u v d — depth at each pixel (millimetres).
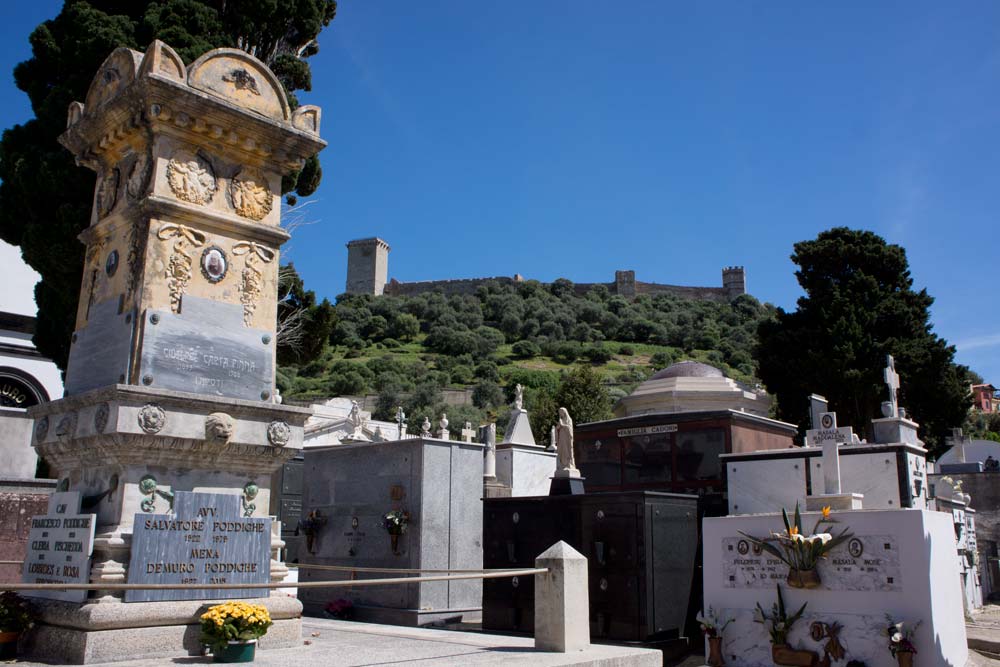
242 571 7816
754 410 24594
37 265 17859
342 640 9109
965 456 40000
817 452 13656
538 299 125938
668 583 12062
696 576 12711
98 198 9148
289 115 9297
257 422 8234
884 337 38406
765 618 11227
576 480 13477
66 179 16922
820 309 39062
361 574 15000
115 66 8875
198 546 7523
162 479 7602
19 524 14477
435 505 14500
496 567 13180
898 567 10367
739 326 120938
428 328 117125
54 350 18797
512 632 12539
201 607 7375
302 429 8625
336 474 16156
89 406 7664
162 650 7062
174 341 7941
